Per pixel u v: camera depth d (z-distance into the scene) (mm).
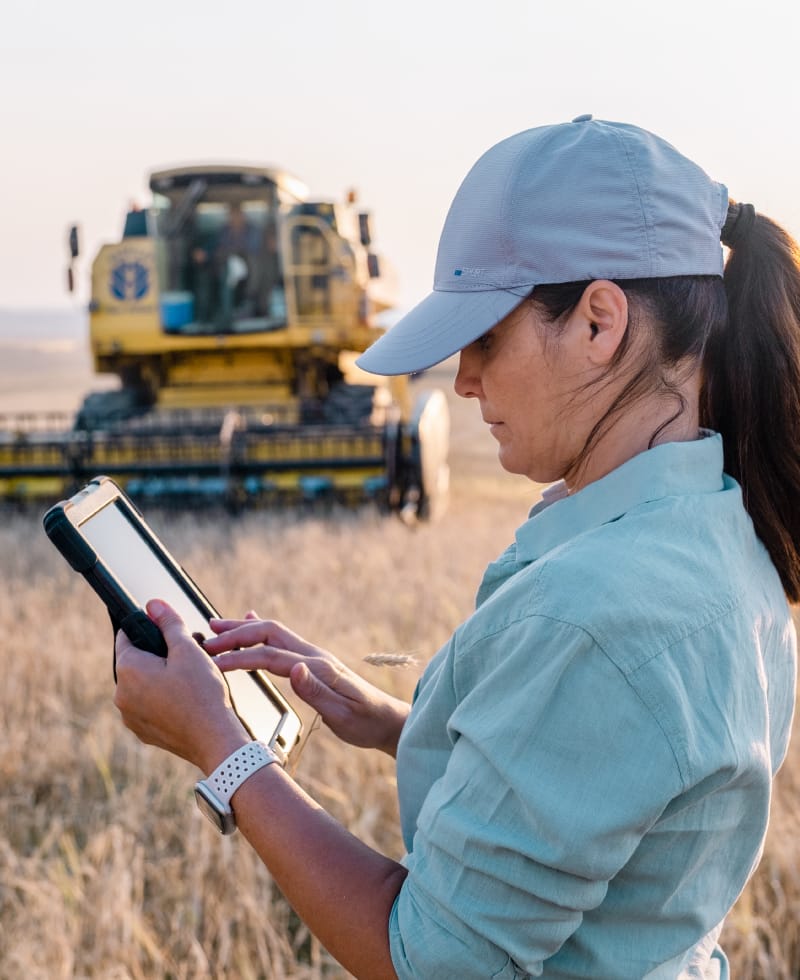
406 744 1432
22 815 4039
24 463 11617
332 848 1282
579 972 1209
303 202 13547
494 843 1131
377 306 15328
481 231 1278
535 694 1133
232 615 6793
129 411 13266
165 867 3607
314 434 11391
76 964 3051
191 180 12484
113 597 1430
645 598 1140
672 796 1106
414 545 9656
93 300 13008
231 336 12742
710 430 1399
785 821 3662
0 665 5688
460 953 1146
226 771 1338
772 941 3076
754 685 1209
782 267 1396
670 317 1270
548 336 1275
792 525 1416
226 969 3102
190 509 11398
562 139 1277
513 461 1372
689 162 1314
